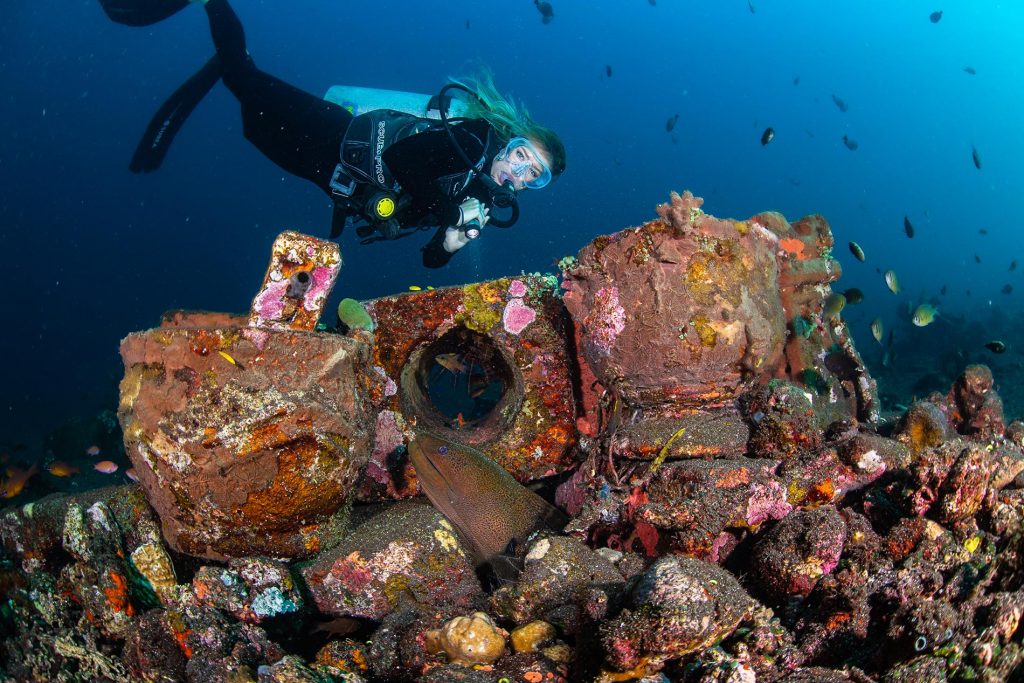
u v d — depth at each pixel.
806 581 2.11
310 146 4.73
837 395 3.56
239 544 2.49
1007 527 2.13
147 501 2.85
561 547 2.31
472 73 4.48
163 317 2.64
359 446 2.53
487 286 3.24
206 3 5.28
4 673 2.51
